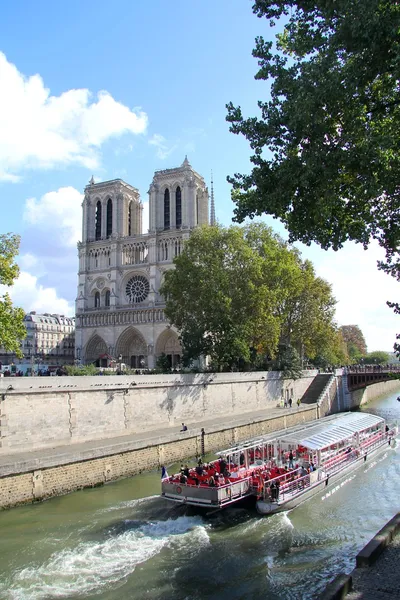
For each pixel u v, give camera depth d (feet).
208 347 234.79
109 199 436.35
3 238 132.67
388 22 55.42
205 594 68.95
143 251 413.39
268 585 71.46
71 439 135.03
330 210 72.64
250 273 222.89
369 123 68.08
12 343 129.59
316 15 68.13
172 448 144.77
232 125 73.97
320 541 87.71
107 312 403.13
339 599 48.08
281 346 278.67
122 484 120.78
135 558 80.28
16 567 76.13
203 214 422.41
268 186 72.13
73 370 224.53
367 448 152.87
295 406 254.47
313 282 278.87
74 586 70.90
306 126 65.05
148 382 166.50
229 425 174.40
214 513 101.24
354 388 300.20
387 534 62.69
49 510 100.68
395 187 66.74
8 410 119.44
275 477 108.17
